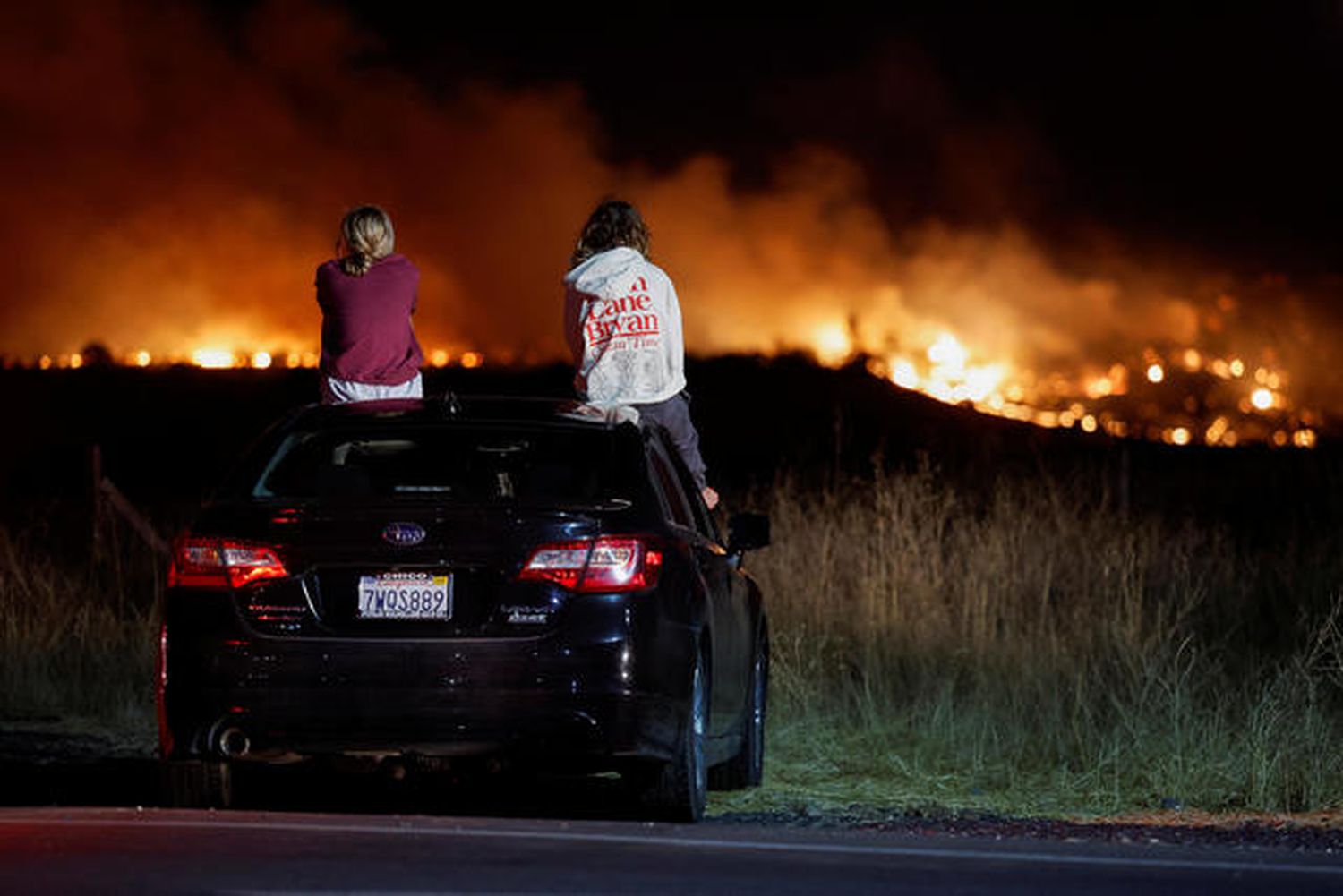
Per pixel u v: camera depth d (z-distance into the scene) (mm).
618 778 16500
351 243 16766
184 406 81938
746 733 16188
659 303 17219
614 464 13664
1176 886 11625
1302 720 17172
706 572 14266
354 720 12727
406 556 12805
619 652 12859
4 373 86688
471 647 12742
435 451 15555
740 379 86125
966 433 77250
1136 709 18219
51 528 30969
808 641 21797
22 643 21984
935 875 11773
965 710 19438
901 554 23688
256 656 12766
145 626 23000
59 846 11977
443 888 10758
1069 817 15656
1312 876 12102
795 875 11617
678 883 11188
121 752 18500
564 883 11016
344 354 16656
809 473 40156
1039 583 24062
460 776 16422
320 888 10688
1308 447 68188
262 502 13070
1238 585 24984
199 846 12000
